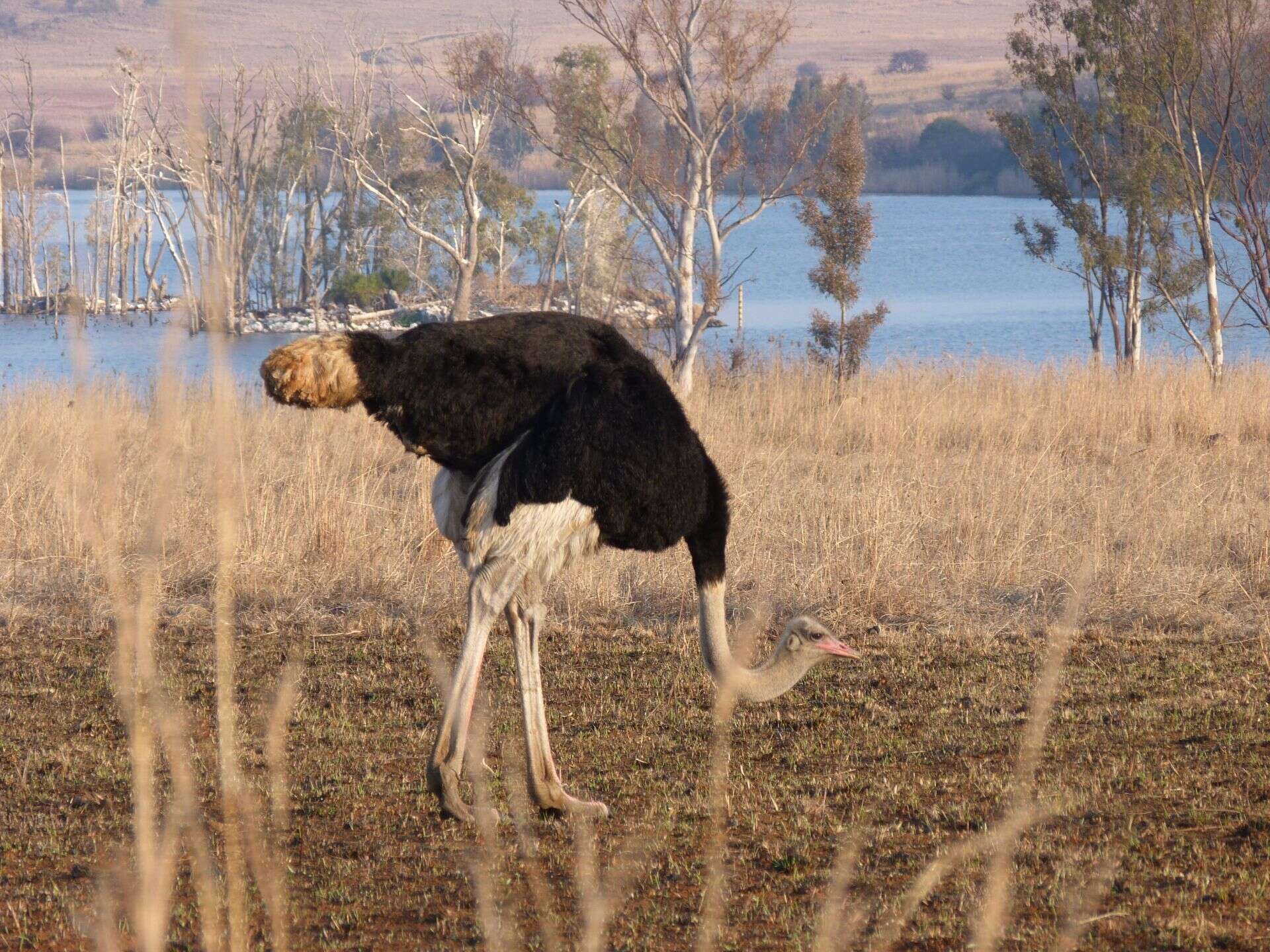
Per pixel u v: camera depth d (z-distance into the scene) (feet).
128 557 114.21
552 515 63.00
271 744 32.12
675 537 64.95
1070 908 48.91
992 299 629.92
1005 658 96.99
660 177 266.77
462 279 385.09
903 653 98.58
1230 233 270.26
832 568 113.70
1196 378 219.41
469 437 63.52
